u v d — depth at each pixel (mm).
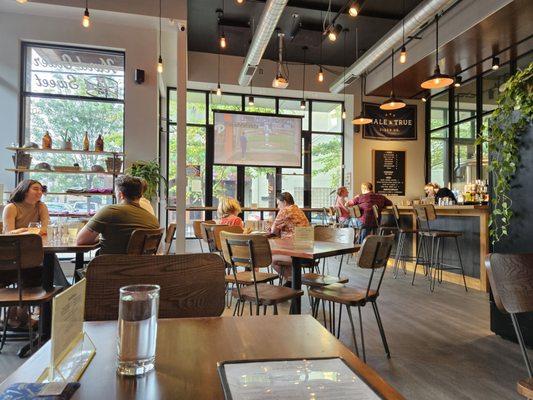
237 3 6047
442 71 6973
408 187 8969
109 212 2727
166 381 639
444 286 4801
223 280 1229
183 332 892
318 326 944
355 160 8859
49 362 688
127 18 5410
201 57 8156
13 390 584
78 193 5168
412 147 9016
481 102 7242
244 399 561
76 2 5160
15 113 5375
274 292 2660
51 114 5637
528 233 2740
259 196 8875
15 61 5371
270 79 8484
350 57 8320
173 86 8484
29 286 2885
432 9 4801
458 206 4711
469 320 3412
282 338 852
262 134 8758
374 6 6074
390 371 2367
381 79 7961
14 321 2932
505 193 2891
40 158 5453
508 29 5355
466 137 7664
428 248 5488
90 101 5742
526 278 1473
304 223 3957
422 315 3564
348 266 6340
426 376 2303
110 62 5781
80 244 2691
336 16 6062
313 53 8070
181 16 5445
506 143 2814
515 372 2357
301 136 9016
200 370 682
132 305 685
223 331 900
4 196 5098
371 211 6230
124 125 5676
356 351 2553
